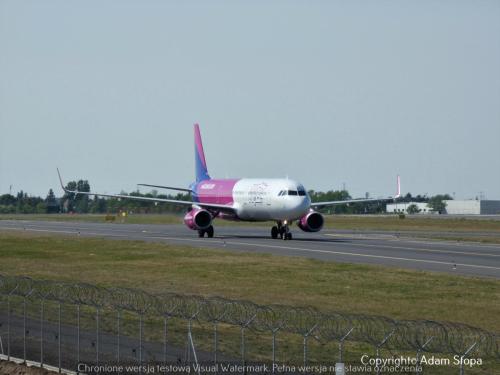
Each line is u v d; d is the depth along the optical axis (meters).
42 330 63.81
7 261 135.50
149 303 74.81
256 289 99.38
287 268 120.50
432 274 113.38
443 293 95.94
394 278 108.88
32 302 81.56
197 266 124.25
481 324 77.25
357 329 65.56
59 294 81.38
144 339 66.12
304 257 137.12
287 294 95.19
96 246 162.25
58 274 116.50
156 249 153.62
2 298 82.88
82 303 69.31
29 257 142.25
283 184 178.38
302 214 176.12
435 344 60.88
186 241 176.00
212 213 197.88
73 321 73.31
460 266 124.50
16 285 82.19
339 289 99.00
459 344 60.44
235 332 67.81
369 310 84.44
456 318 80.25
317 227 180.50
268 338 65.50
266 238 189.75
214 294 95.31
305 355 55.38
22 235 199.38
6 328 71.38
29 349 65.31
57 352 64.12
